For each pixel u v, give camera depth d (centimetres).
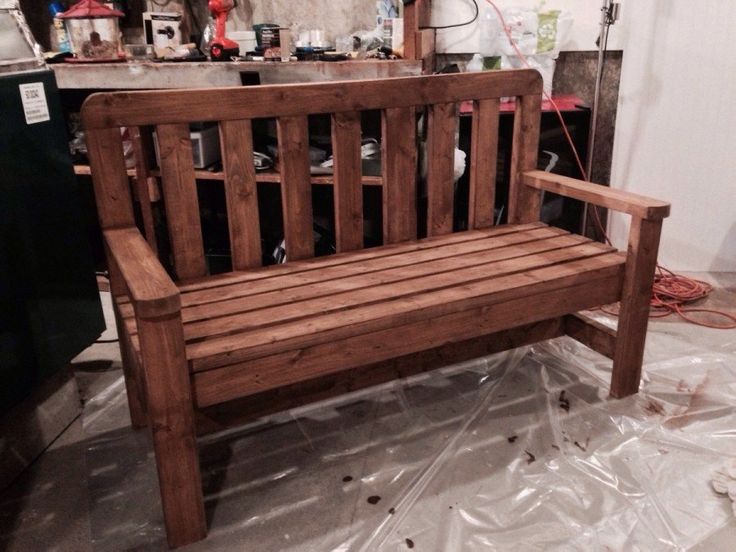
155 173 241
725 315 235
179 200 159
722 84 247
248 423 176
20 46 159
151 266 129
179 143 156
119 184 154
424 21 251
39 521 142
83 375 201
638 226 165
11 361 148
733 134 252
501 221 257
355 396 189
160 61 241
